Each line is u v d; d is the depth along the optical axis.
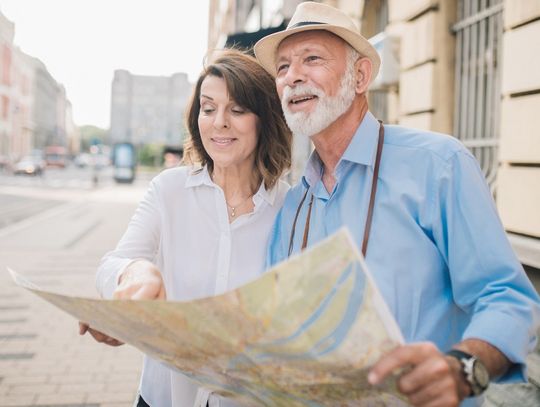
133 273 1.50
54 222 15.20
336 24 1.61
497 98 4.61
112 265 1.65
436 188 1.47
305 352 1.05
